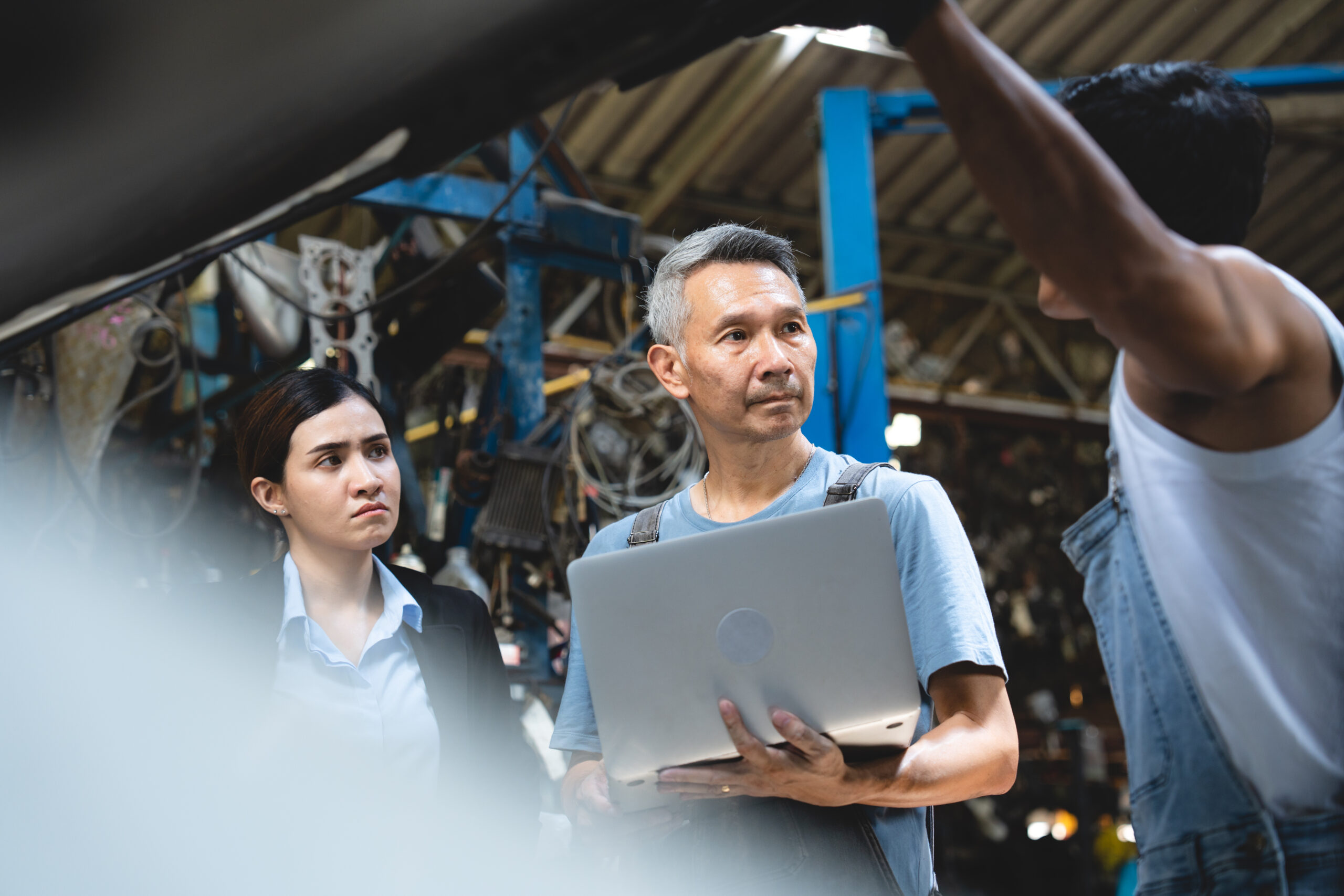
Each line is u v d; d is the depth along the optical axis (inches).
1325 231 434.9
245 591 67.9
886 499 60.8
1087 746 331.0
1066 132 30.2
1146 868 39.0
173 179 23.0
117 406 130.0
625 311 161.9
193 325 150.9
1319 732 35.1
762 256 65.7
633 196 377.4
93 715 63.4
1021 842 338.6
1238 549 36.1
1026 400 436.1
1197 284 31.5
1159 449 37.7
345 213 217.8
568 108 133.1
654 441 143.6
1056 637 398.9
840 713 49.4
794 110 361.7
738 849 55.2
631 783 52.9
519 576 143.4
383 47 23.9
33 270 23.7
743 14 29.0
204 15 21.6
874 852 54.1
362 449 68.4
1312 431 35.0
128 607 66.2
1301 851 35.2
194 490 124.9
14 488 123.5
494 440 143.1
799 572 49.8
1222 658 36.4
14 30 19.9
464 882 66.2
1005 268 442.6
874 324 187.9
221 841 62.5
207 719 63.7
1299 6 349.1
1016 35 352.8
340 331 138.8
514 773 71.1
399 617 69.2
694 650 49.9
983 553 409.7
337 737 64.4
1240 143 38.6
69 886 61.0
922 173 400.5
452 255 140.9
